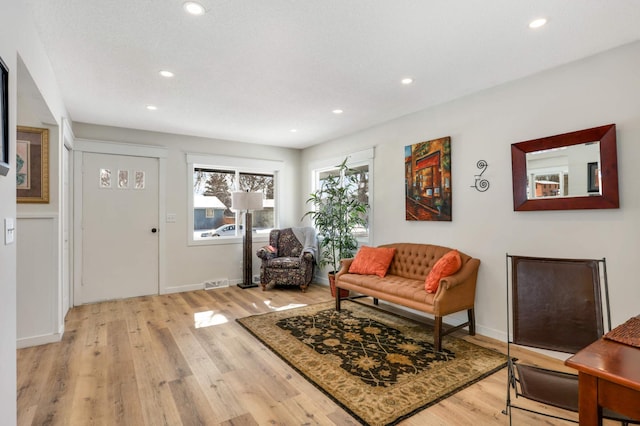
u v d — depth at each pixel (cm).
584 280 178
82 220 409
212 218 516
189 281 484
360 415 185
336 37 215
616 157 229
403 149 391
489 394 207
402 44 225
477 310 314
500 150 297
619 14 190
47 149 293
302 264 479
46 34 209
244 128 445
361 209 431
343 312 376
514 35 213
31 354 262
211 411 189
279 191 571
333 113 379
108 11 186
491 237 304
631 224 224
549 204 262
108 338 297
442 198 343
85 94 314
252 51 234
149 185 455
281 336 302
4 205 144
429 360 253
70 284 398
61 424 176
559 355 257
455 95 324
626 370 99
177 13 188
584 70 246
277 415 185
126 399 200
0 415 136
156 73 269
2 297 141
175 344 284
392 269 378
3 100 141
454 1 177
